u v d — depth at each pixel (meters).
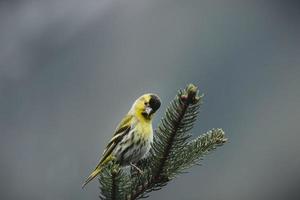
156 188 6.34
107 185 5.90
